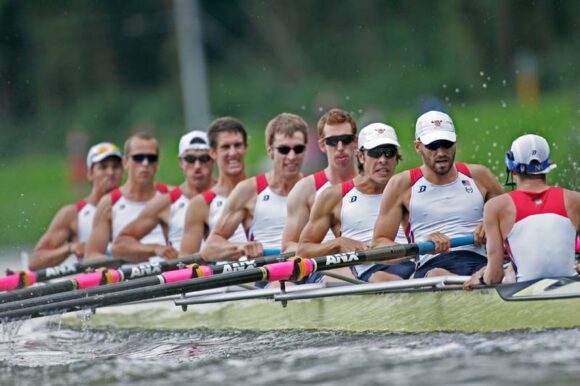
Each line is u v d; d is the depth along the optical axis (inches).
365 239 1806.1
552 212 1492.4
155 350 1694.1
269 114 7032.5
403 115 5408.5
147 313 2033.7
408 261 1801.2
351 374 1312.7
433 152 1673.2
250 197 2022.6
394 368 1323.8
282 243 1908.2
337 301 1706.4
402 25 6879.9
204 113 6968.5
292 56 7667.3
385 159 1765.5
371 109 5595.5
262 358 1478.8
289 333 1739.7
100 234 2338.8
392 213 1734.7
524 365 1275.8
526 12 5600.4
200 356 1561.3
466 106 4808.1
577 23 5511.8
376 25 7130.9
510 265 1598.2
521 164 1501.0
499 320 1491.1
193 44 6988.2
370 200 1807.3
